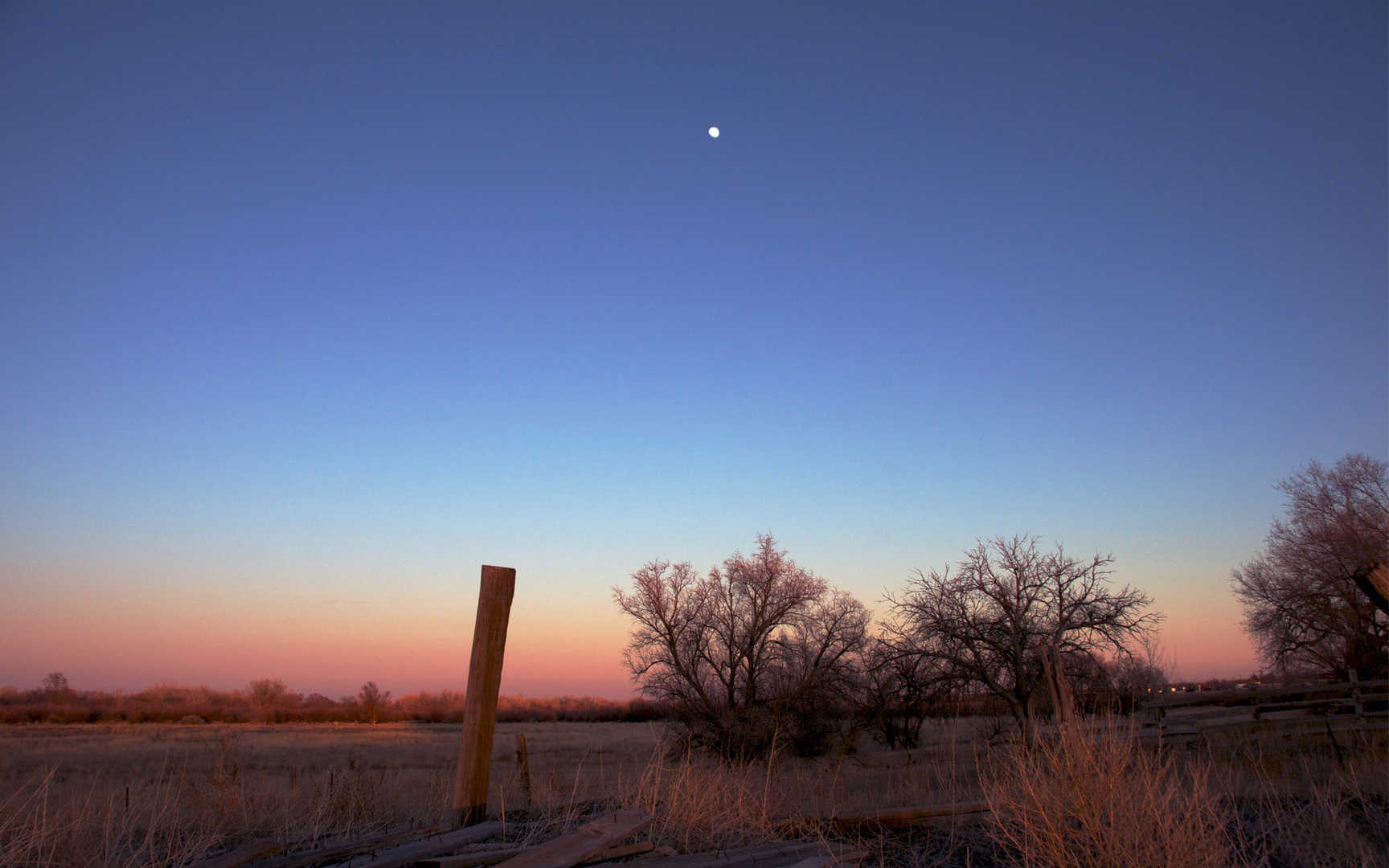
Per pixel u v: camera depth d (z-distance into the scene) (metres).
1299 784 9.60
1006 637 24.95
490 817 7.57
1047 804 6.25
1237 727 16.58
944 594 26.50
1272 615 29.47
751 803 8.08
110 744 43.78
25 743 44.69
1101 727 6.92
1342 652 27.53
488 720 7.43
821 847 6.73
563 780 10.84
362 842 6.52
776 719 29.52
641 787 8.03
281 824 7.52
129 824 6.77
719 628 33.56
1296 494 29.20
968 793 9.38
